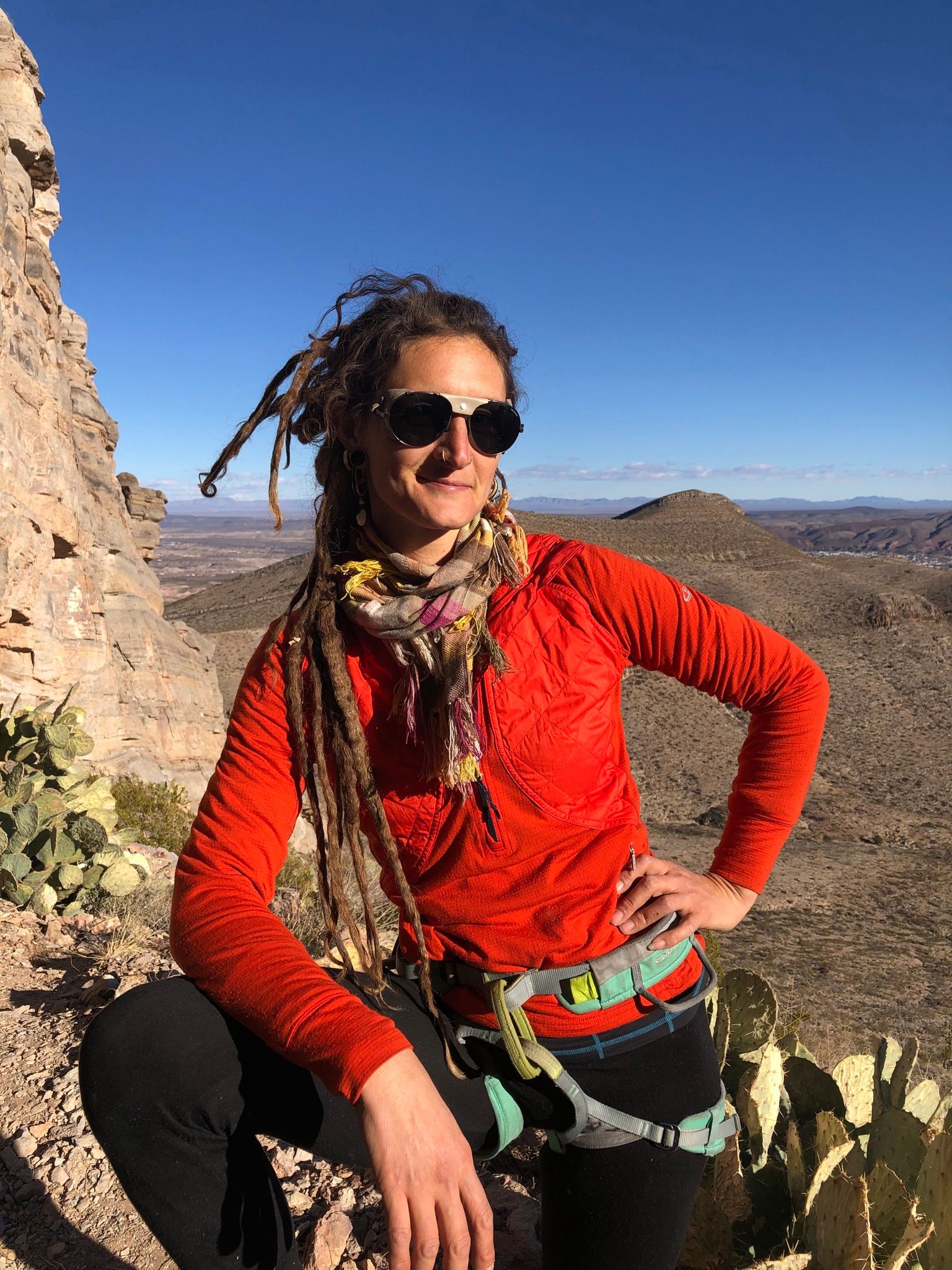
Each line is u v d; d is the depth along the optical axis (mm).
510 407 1429
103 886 4973
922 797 79188
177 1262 1304
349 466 1548
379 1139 1106
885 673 109375
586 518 182000
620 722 1518
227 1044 1289
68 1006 3307
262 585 179250
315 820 1381
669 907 1458
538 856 1401
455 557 1396
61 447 13922
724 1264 1961
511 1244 2086
